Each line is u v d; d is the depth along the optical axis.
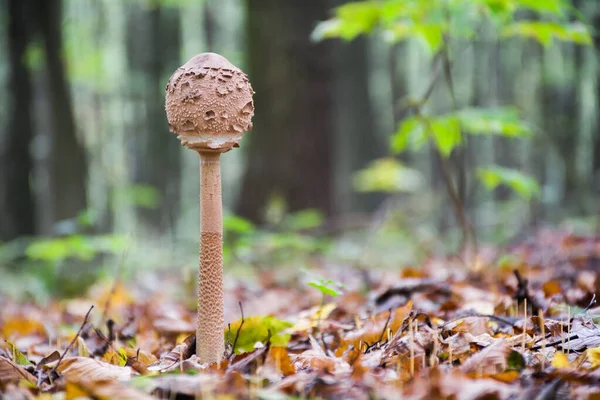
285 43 2.22
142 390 0.74
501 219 2.78
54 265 1.82
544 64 3.88
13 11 2.91
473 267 1.29
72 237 1.58
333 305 1.03
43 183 3.76
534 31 1.20
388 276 1.50
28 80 3.03
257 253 1.92
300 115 2.24
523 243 1.79
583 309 0.94
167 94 0.82
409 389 0.73
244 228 1.33
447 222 3.31
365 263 1.95
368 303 1.13
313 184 2.26
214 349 0.82
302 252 2.00
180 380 0.74
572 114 3.87
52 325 1.19
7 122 3.06
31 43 2.91
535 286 1.11
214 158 0.82
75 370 0.79
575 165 3.59
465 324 0.89
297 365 0.82
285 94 2.24
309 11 2.23
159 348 0.98
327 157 2.29
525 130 1.20
